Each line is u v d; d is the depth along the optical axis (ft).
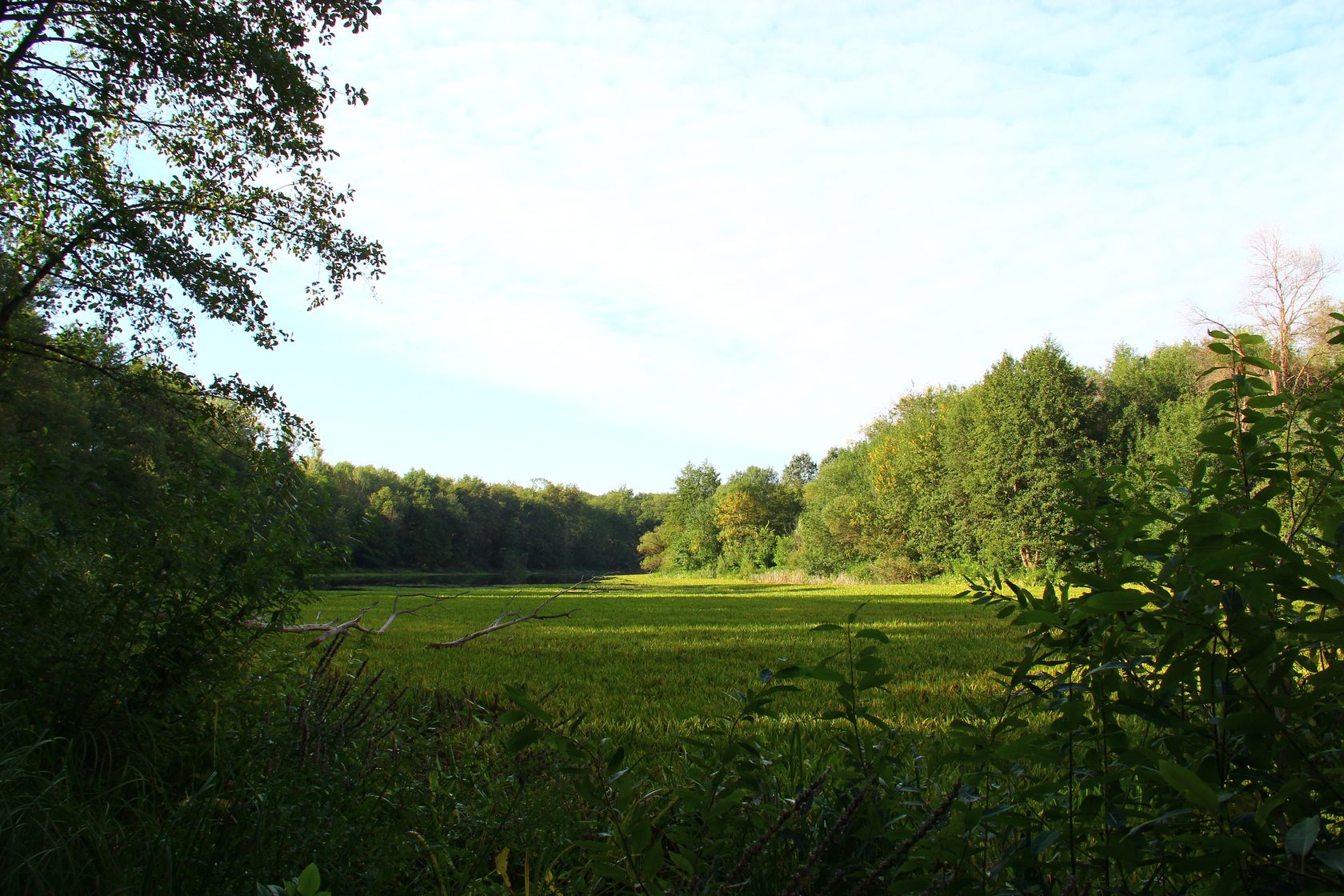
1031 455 155.12
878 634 7.30
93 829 9.22
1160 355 182.70
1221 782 5.41
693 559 338.95
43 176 36.35
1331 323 86.89
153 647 13.43
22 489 13.51
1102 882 6.70
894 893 7.02
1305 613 6.06
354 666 16.69
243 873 8.96
